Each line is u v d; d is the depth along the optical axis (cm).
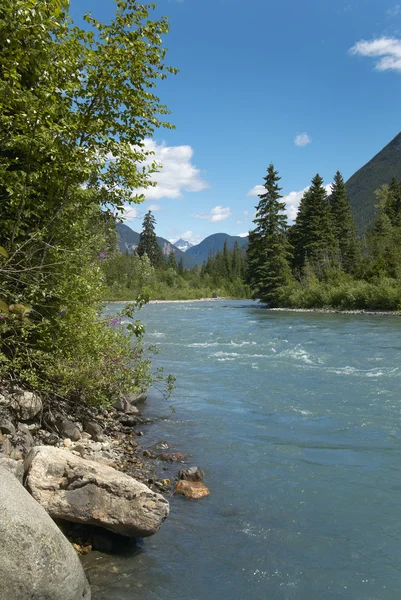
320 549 482
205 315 4056
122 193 734
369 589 421
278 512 559
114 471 491
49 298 708
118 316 821
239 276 11375
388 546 489
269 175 5697
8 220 646
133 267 6222
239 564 453
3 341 622
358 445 783
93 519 450
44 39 594
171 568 439
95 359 751
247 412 981
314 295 4806
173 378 884
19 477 463
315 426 885
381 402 1048
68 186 658
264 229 5706
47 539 333
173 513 547
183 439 815
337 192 7750
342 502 585
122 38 643
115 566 435
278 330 2627
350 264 5928
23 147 594
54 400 729
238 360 1605
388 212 7662
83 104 675
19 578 311
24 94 579
